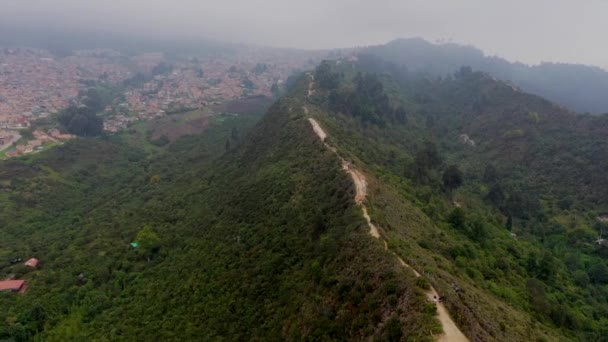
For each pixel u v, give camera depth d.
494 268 54.50
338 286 34.62
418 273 32.56
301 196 55.88
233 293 46.75
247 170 82.50
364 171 58.00
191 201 84.50
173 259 63.41
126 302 56.53
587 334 47.16
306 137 75.12
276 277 44.66
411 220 52.41
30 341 51.28
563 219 90.31
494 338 27.73
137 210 87.56
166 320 48.88
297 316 36.69
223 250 56.38
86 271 64.38
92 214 91.31
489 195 98.50
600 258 74.62
